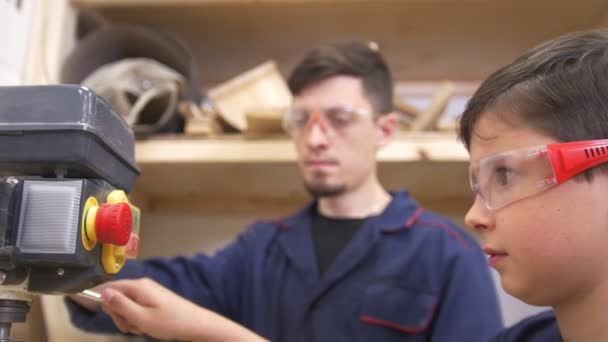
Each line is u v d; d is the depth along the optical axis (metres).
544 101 0.52
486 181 0.56
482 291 1.02
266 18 1.40
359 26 1.43
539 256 0.52
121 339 1.12
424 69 1.64
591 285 0.51
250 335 0.72
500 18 1.38
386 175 1.35
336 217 1.19
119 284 0.72
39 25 1.04
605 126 0.50
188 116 1.27
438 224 1.14
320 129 1.09
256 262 1.18
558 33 1.43
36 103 0.44
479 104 0.58
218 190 1.56
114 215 0.44
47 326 1.03
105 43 1.31
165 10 1.37
